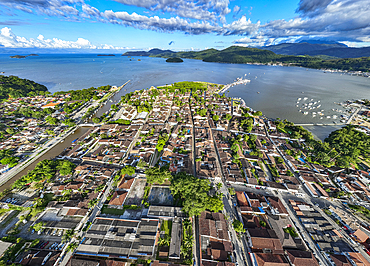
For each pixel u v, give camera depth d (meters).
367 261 60.28
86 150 117.19
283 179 96.81
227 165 103.88
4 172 94.69
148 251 58.94
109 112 180.62
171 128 149.62
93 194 79.81
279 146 130.50
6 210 73.06
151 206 74.44
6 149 111.56
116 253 58.28
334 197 87.12
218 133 138.75
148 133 136.50
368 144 126.62
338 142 127.38
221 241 63.16
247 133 146.25
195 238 65.31
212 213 72.44
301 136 137.75
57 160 103.31
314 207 82.12
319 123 176.88
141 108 184.00
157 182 89.44
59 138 130.75
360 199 86.19
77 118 167.00
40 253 57.62
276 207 77.88
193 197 73.31
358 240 67.44
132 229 65.31
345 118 185.25
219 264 56.28
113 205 77.25
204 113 170.12
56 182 87.75
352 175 100.81
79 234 65.25
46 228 66.69
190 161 103.56
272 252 61.22
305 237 68.06
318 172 104.00
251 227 69.75
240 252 61.94
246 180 95.50
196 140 129.50
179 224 67.88
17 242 60.94
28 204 76.00
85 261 55.31
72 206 73.75
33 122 151.12
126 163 104.12
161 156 108.62
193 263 58.00
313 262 57.72
